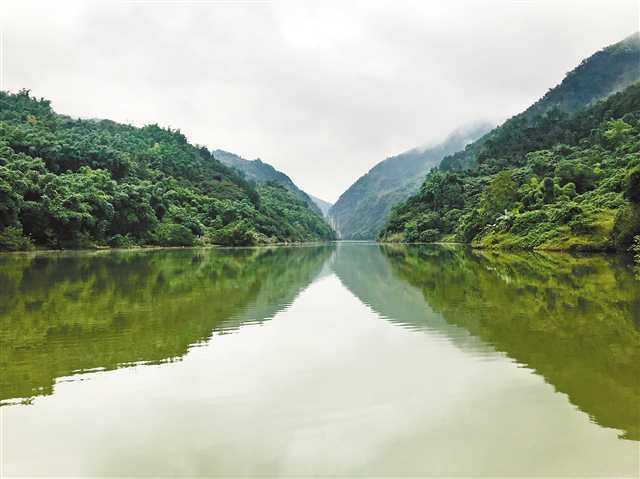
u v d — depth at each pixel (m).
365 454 7.08
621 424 7.91
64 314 17.28
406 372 10.77
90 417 8.41
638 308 17.84
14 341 13.50
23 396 9.41
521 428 7.84
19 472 6.63
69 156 90.75
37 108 154.75
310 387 9.88
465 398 9.15
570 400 8.94
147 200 86.81
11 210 56.25
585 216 56.81
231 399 9.24
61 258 46.69
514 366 11.05
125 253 60.53
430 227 127.31
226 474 6.56
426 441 7.45
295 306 19.84
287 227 158.25
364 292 24.20
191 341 13.73
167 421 8.26
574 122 147.50
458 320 16.42
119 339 13.84
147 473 6.61
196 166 164.50
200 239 98.38
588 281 26.25
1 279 27.50
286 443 7.44
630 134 106.88
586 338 13.47
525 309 18.22
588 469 6.57
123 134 175.00
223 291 24.11
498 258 49.34
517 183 98.88
